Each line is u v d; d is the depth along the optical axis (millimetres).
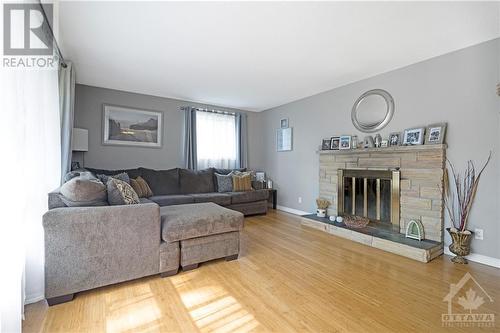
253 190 4766
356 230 3217
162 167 4672
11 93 1271
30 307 1646
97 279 1812
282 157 5191
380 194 3332
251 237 3289
